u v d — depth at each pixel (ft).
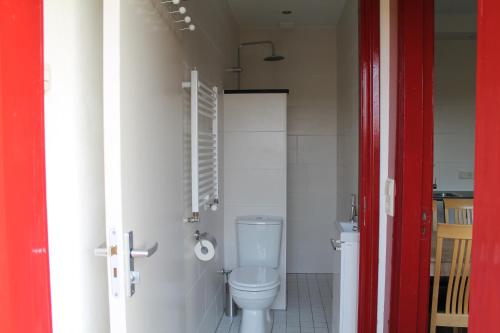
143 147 4.01
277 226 10.16
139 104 3.89
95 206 3.70
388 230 6.09
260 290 8.35
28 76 2.50
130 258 3.53
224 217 10.64
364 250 6.40
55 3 3.13
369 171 6.35
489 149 2.07
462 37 13.35
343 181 11.42
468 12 12.41
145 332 4.04
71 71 3.28
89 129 3.59
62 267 3.19
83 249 3.47
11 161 2.35
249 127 10.54
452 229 6.48
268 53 13.38
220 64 10.06
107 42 3.32
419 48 5.23
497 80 1.99
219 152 9.91
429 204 5.36
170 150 5.22
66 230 3.23
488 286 2.07
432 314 6.81
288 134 13.42
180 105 5.95
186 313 6.68
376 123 6.28
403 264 5.41
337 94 12.99
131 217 3.64
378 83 6.28
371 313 6.33
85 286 3.50
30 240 2.50
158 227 4.59
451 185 13.97
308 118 13.37
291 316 10.23
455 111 13.84
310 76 13.33
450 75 13.78
